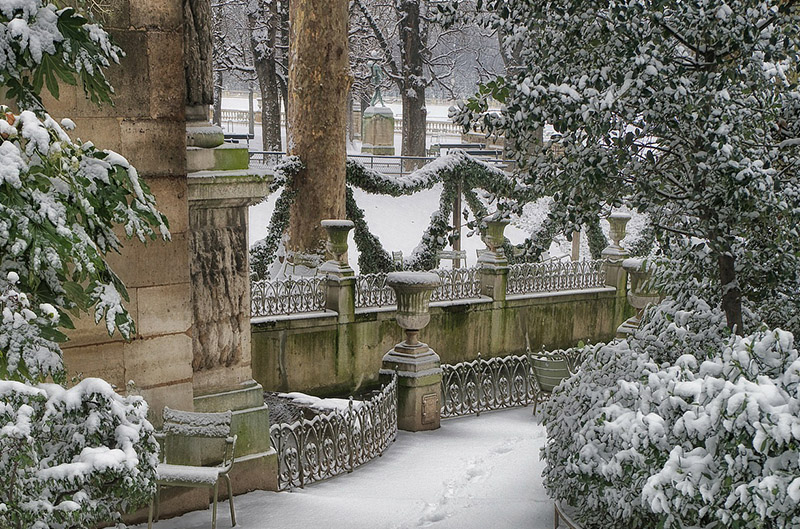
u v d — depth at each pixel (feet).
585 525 20.02
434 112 199.62
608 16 19.51
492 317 52.75
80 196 14.92
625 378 20.21
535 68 20.72
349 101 141.38
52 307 14.26
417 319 36.32
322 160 57.82
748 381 15.20
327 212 58.29
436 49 150.10
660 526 15.62
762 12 19.20
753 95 20.77
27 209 13.99
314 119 57.72
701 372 16.56
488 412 41.01
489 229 52.75
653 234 22.17
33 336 14.43
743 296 24.17
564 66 20.40
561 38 20.20
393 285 36.11
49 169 14.75
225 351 25.43
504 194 22.34
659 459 16.31
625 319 59.41
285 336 44.34
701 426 15.24
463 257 62.44
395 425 34.37
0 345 14.08
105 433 16.20
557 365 40.42
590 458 18.16
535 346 55.26
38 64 14.93
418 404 35.86
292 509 23.80
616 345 22.07
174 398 23.62
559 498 20.68
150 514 21.50
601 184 20.79
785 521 14.20
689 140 19.83
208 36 24.56
